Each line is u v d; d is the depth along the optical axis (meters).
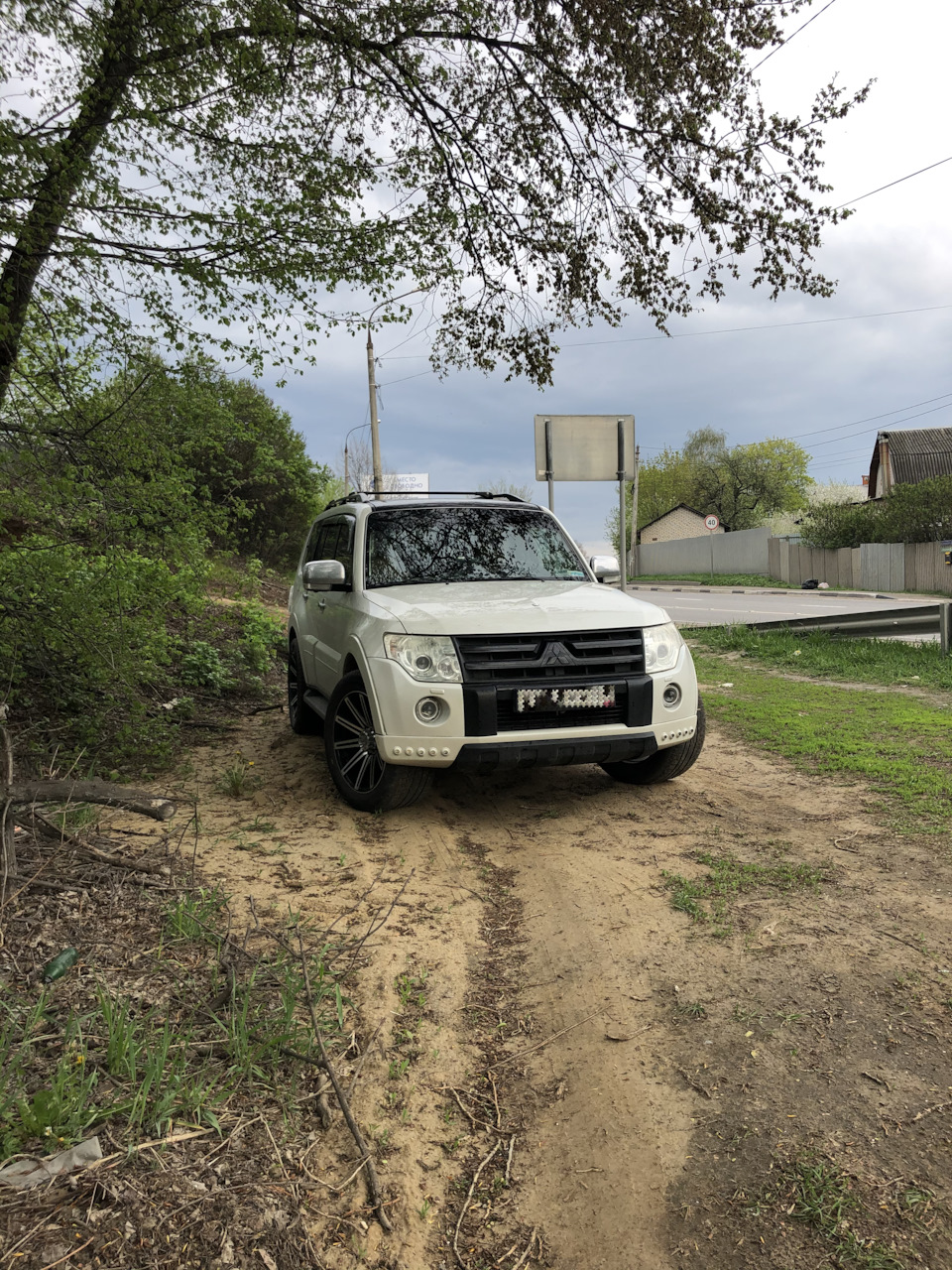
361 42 6.50
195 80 5.44
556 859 4.40
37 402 5.08
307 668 6.80
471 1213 2.14
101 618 5.14
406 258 6.24
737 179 7.17
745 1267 1.92
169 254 5.43
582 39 6.91
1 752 4.88
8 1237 1.79
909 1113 2.36
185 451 5.65
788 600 26.81
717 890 3.91
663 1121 2.40
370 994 3.04
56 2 4.63
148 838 4.39
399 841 4.66
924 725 7.09
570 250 7.80
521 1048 2.81
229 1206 1.99
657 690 4.94
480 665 4.67
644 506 68.06
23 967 2.89
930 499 31.09
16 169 4.52
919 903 3.68
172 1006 2.78
